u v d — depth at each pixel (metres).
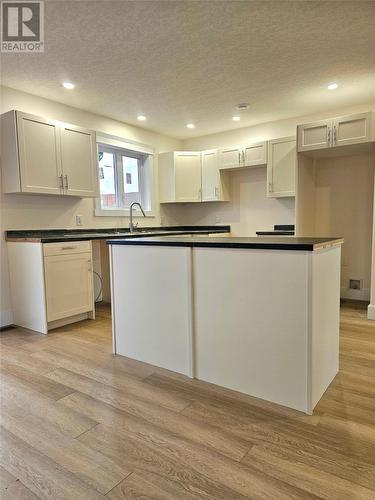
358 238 4.15
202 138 5.41
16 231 3.28
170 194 5.13
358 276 4.18
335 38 2.52
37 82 3.18
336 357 2.09
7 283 3.33
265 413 1.69
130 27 2.31
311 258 1.59
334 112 4.19
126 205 4.87
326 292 1.84
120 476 1.29
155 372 2.20
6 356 2.53
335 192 4.25
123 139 4.56
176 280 2.12
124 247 2.40
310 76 3.19
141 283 2.32
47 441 1.51
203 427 1.59
